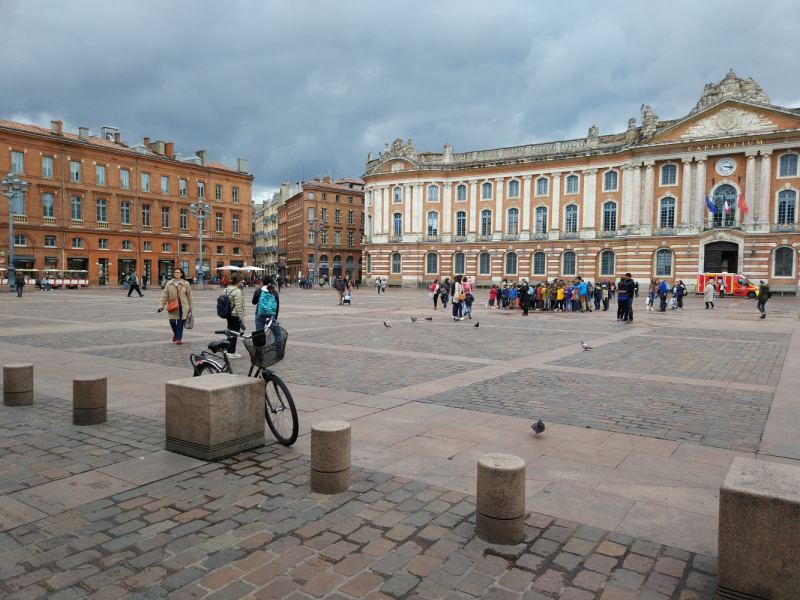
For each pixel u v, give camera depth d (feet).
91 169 206.59
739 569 11.38
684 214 181.16
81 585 12.67
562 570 13.43
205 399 20.17
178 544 14.47
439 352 47.14
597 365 41.50
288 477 18.89
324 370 38.01
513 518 14.53
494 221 220.84
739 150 173.37
